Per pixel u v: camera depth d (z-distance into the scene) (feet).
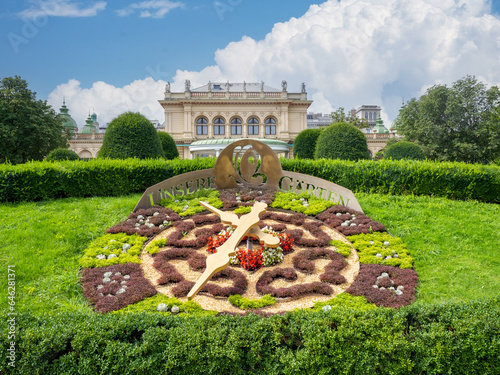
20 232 19.16
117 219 22.39
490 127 70.74
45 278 15.01
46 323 9.54
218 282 15.61
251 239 17.81
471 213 24.21
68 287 14.34
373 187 29.27
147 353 8.61
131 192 30.35
